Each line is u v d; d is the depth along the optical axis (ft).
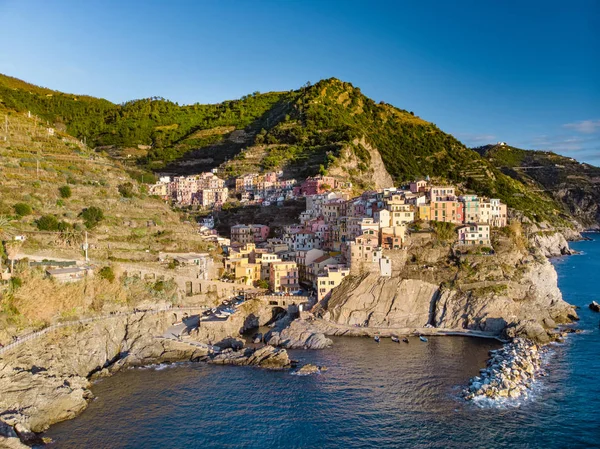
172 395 347.36
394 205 589.32
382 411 324.80
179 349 421.59
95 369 390.01
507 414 320.50
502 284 511.40
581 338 465.06
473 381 363.97
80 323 401.08
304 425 307.78
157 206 636.48
